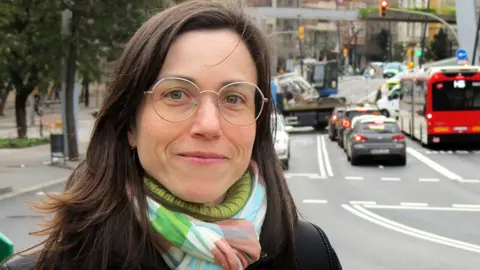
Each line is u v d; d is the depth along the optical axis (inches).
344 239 413.4
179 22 70.4
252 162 80.9
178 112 69.5
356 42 5009.8
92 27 831.1
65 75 896.3
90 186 72.1
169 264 69.0
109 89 73.8
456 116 1087.0
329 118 1469.0
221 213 72.2
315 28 4638.3
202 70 69.6
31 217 474.0
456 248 386.0
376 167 873.5
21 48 861.8
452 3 2979.8
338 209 538.9
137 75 70.5
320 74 2064.5
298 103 1571.1
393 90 1729.8
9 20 854.5
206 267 68.4
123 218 69.2
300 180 741.9
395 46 5324.8
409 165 893.8
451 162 926.4
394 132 890.1
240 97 72.1
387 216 506.6
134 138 74.1
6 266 72.3
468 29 1481.3
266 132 82.7
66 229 69.7
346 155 1023.0
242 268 69.9
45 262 69.7
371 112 1185.4
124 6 813.9
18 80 1208.8
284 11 2108.8
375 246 391.9
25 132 1273.4
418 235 428.1
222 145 70.5
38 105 1808.6
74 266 68.9
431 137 1100.5
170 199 70.8
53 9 828.6
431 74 1090.7
